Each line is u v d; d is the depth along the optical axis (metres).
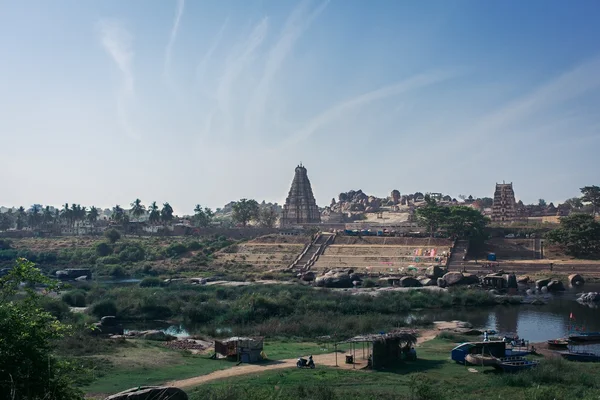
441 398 37.06
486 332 69.38
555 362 49.81
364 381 44.38
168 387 27.56
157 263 182.62
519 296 114.50
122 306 94.06
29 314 22.50
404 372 48.84
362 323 77.50
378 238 190.62
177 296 104.88
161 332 71.50
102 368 46.34
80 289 114.88
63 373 22.83
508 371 48.62
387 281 137.12
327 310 91.19
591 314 93.12
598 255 166.75
